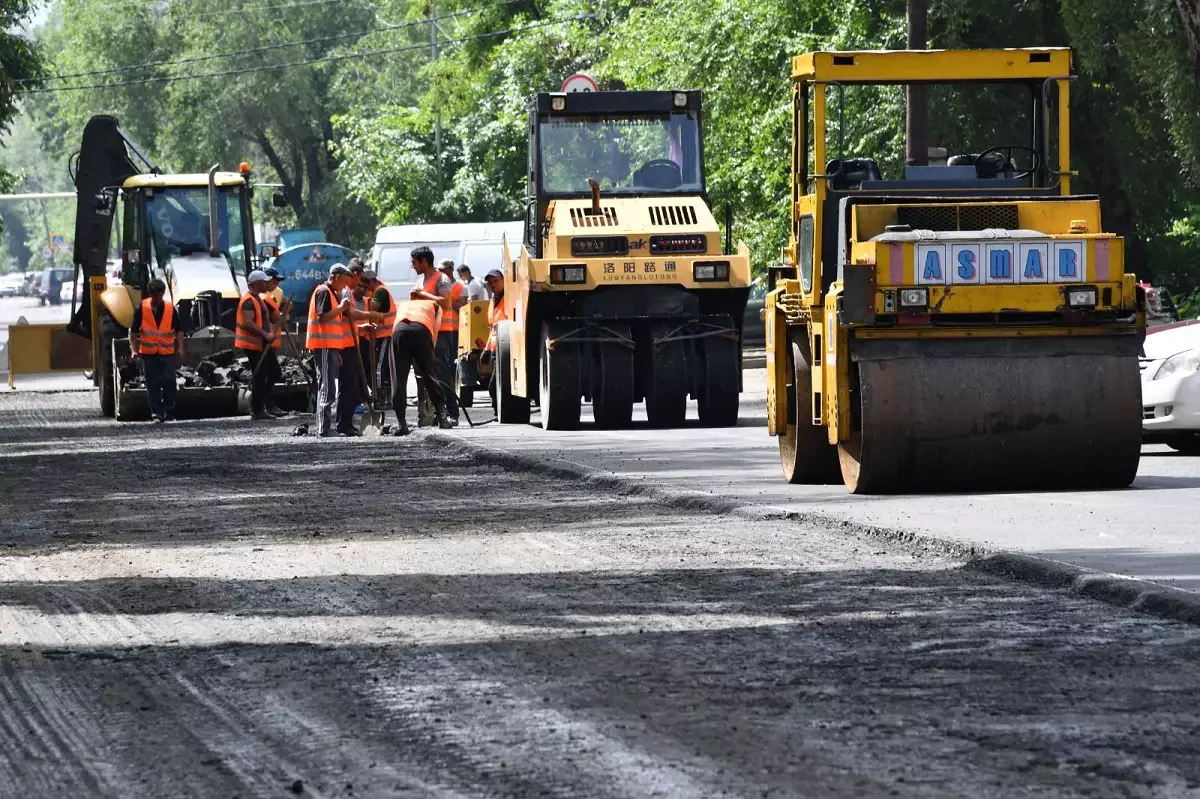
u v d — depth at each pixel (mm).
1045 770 10992
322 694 13656
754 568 19609
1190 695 12992
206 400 54188
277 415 53125
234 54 156375
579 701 13156
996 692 13172
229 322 56062
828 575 18984
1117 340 26391
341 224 158250
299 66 156375
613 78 91062
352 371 43438
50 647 15930
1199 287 68812
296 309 88938
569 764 11375
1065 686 13336
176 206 58562
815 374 27594
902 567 19469
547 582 19016
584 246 42719
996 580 18484
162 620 17250
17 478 34344
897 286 25766
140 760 11836
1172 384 32281
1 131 85875
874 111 29406
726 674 13992
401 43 156375
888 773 10977
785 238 73688
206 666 14844
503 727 12422
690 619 16500
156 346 52062
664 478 29625
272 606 17891
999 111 29375
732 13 72812
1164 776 10836
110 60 163625
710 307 44438
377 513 26359
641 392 44781
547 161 44406
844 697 13094
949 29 62938
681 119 44594
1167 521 22344
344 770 11422
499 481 30938
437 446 39250
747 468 31484
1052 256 26031
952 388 25859
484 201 124375
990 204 26734
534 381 45188
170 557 21938
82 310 64188
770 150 72000
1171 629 15516
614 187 44219
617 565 20125
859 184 28094
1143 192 66125
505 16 124938
